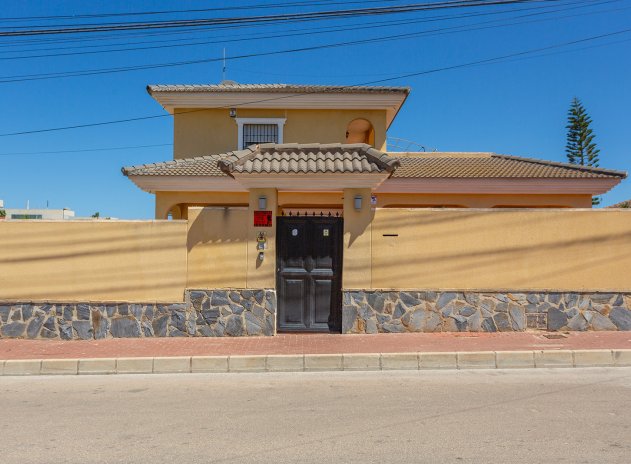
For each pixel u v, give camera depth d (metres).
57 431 5.93
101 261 11.03
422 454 5.12
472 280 11.01
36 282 10.99
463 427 5.89
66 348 9.98
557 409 6.51
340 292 11.18
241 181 10.92
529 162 18.31
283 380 8.26
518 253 11.02
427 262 11.03
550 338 10.23
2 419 6.40
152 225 11.09
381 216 11.06
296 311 11.16
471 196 16.62
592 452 5.11
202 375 8.65
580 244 11.00
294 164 10.91
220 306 10.95
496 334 10.68
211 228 11.05
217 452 5.25
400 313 10.96
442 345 9.70
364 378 8.32
